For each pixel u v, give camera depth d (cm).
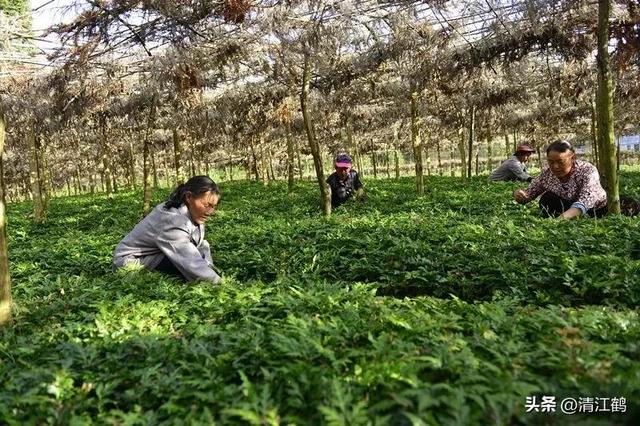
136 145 3947
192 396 360
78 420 333
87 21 1155
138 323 532
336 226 1106
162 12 1132
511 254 726
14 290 748
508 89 2070
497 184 1916
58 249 1090
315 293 580
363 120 3089
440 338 413
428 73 1530
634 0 1127
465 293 639
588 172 968
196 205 770
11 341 506
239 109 2169
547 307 551
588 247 740
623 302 557
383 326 456
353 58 1599
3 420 345
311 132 1391
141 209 2056
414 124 1800
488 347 396
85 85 1667
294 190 2475
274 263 806
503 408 315
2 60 1427
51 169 4941
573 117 2911
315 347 396
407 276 672
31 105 1758
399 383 348
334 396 323
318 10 1209
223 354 415
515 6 1216
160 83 1423
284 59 1447
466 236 854
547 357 374
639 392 326
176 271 788
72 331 518
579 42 1328
